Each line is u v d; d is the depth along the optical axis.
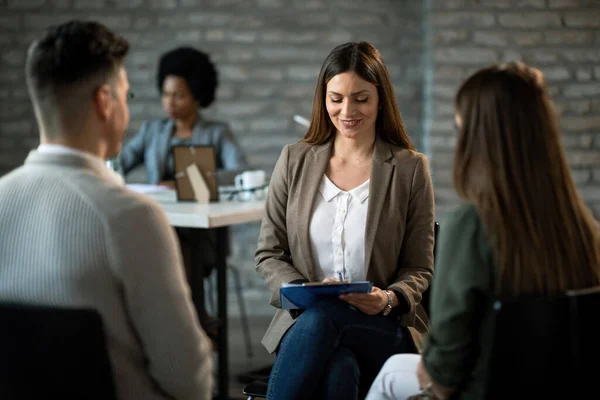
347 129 2.88
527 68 1.94
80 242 1.72
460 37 5.72
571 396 1.74
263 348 5.51
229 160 5.07
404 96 6.39
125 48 1.89
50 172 1.78
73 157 1.80
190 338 1.80
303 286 2.50
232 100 6.45
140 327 1.77
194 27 6.39
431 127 5.79
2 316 1.66
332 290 2.51
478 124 1.90
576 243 1.88
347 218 2.87
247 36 6.39
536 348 1.74
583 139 5.78
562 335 1.74
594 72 5.71
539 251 1.83
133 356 1.81
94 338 1.63
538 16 5.68
